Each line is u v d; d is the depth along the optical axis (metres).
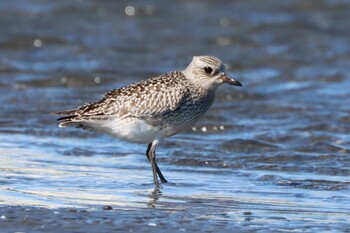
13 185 11.91
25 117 17.31
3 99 18.81
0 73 21.09
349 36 25.19
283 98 19.28
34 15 27.19
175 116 12.88
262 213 10.59
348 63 22.48
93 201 11.07
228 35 25.39
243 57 23.23
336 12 27.95
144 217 10.18
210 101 13.36
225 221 10.11
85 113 12.70
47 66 21.89
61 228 9.59
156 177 12.59
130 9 28.22
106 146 15.19
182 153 14.62
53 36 24.73
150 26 26.45
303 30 25.81
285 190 12.05
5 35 24.58
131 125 12.73
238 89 19.86
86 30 25.75
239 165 13.84
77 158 14.16
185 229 9.70
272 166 13.76
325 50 23.78
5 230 9.48
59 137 15.86
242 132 16.38
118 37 25.08
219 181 12.66
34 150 14.68
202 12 28.17
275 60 22.91
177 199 11.37
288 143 15.48
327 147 15.02
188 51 23.78
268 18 27.19
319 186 12.30
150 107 12.67
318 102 18.81
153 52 23.56
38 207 10.51
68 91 19.78
